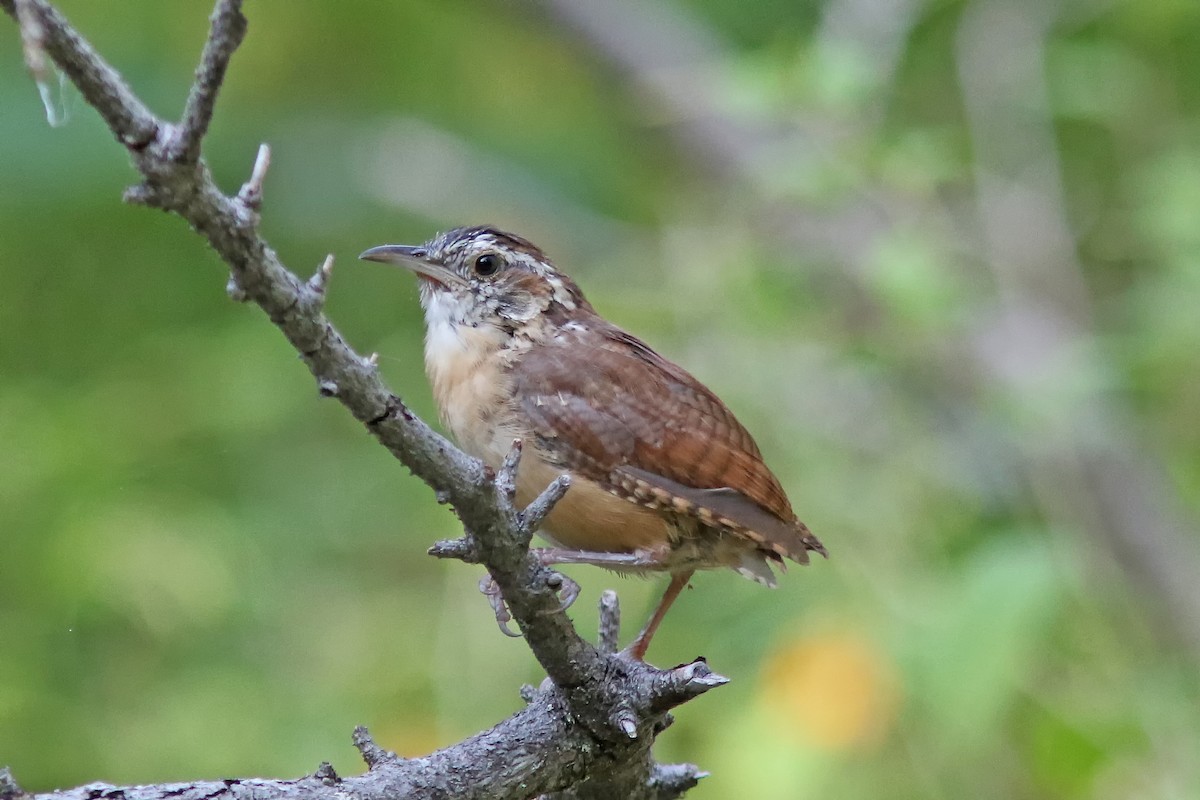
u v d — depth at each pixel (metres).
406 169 14.09
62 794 4.71
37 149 12.44
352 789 5.27
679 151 15.56
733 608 11.02
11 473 12.05
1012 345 12.27
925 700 9.64
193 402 12.80
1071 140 14.62
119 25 14.33
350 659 11.59
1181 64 13.90
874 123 12.13
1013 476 11.98
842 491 11.28
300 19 15.35
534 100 16.33
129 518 11.71
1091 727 10.05
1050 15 13.75
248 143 14.06
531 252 8.27
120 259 13.69
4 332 13.29
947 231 12.47
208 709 11.12
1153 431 12.30
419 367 13.12
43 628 11.57
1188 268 11.02
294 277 4.61
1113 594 11.16
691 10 16.64
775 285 12.37
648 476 7.43
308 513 12.41
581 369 7.62
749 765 9.86
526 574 5.40
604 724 5.82
